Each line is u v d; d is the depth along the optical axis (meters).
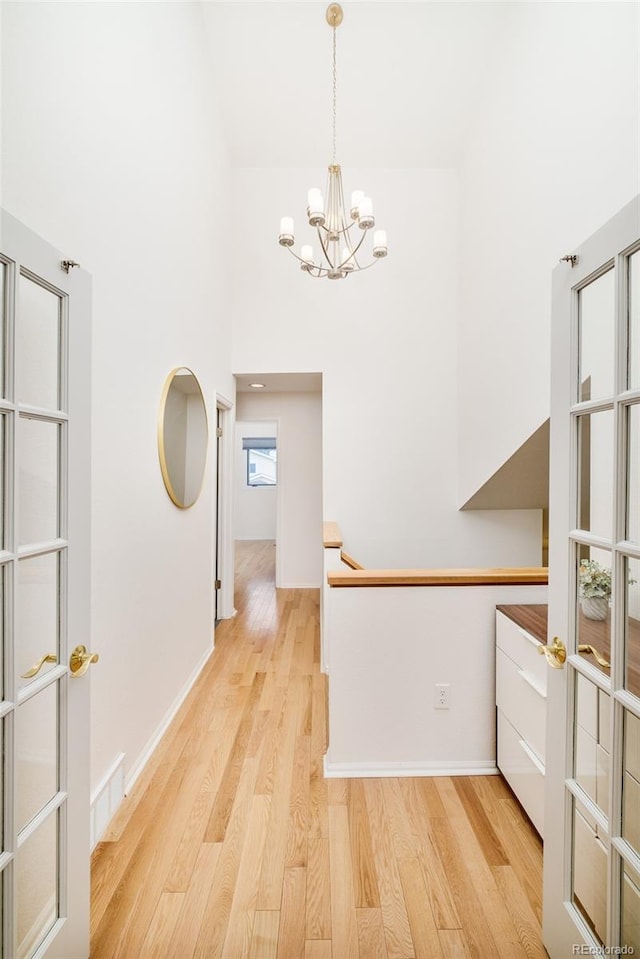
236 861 1.55
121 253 1.88
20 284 1.06
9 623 1.00
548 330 2.47
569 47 2.14
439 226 4.24
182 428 2.70
